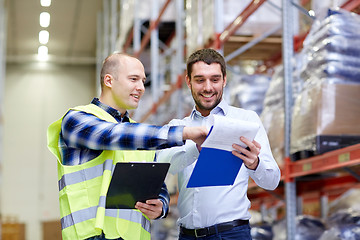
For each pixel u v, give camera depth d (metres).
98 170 2.62
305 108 4.23
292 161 4.54
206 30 6.70
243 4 6.43
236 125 2.31
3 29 14.90
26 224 20.67
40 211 20.86
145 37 10.05
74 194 2.58
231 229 3.08
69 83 21.92
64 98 21.78
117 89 2.71
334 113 4.01
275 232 5.95
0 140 13.30
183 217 3.20
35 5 16.84
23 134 21.25
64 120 2.63
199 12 7.18
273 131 5.15
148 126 2.50
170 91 8.55
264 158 2.95
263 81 6.36
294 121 4.41
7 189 20.75
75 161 2.64
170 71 11.54
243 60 7.95
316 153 4.03
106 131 2.51
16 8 17.00
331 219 4.95
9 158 21.00
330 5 4.79
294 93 4.78
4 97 21.38
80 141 2.56
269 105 5.46
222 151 2.40
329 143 4.00
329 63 4.07
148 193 2.49
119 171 2.34
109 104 2.76
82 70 22.12
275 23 6.53
